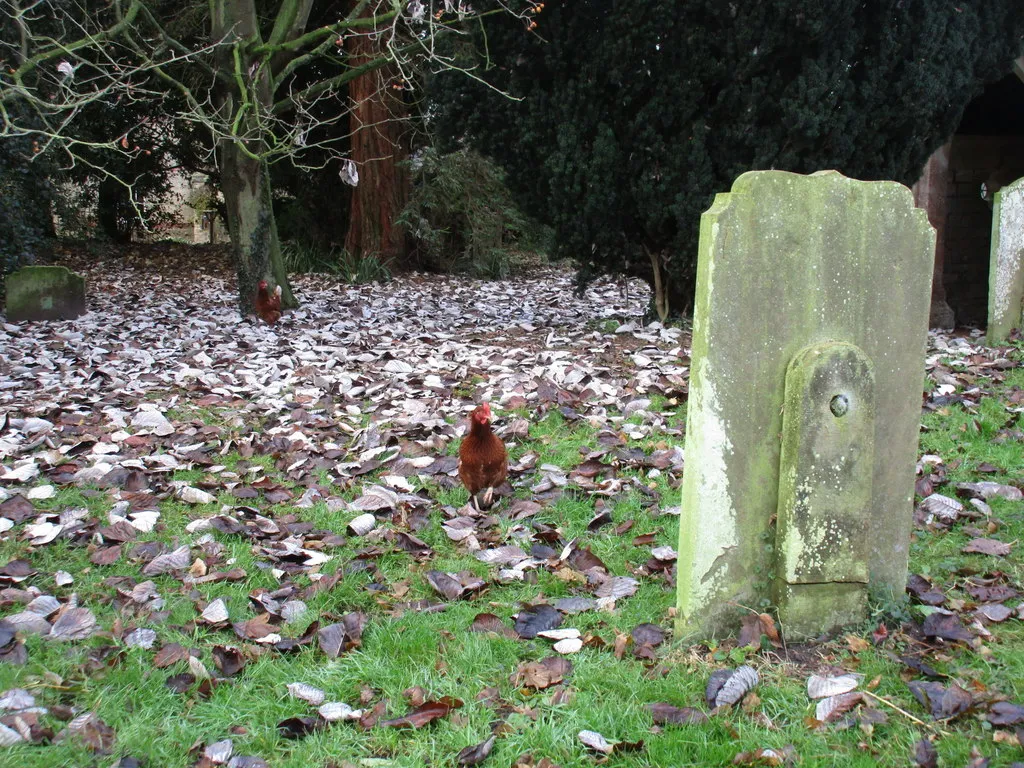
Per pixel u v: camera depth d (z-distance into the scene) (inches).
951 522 157.3
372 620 127.9
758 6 275.4
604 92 315.3
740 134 300.5
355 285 621.6
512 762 96.0
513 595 136.7
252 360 325.4
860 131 305.9
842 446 113.7
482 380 275.3
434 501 177.3
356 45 650.2
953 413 221.5
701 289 112.9
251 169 431.2
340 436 221.3
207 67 413.7
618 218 335.9
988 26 315.3
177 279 649.0
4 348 359.9
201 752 98.5
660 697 106.6
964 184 400.5
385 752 98.7
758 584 119.2
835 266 115.3
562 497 173.2
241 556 150.5
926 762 93.1
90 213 860.0
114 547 152.5
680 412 231.3
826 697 103.7
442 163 659.4
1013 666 109.8
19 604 130.7
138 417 229.5
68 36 544.1
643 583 139.1
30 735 97.9
